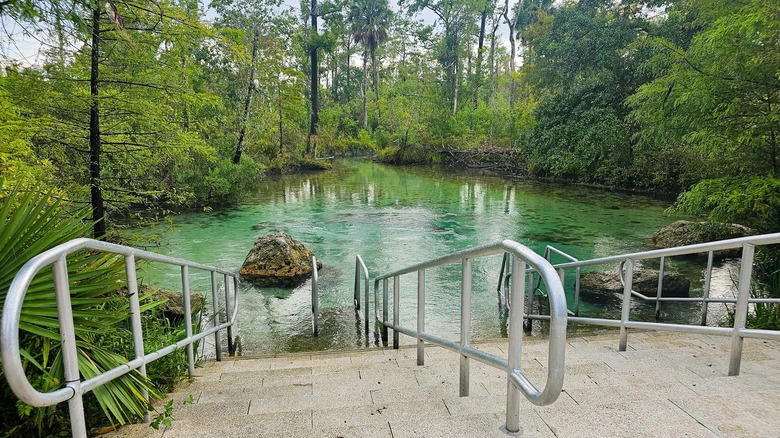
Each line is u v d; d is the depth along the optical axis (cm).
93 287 228
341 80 6388
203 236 1247
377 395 293
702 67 941
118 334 285
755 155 865
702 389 268
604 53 2178
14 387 148
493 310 691
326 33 4066
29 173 504
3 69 517
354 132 5203
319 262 934
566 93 2444
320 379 340
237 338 586
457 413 241
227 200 1836
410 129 4178
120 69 695
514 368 198
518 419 204
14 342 147
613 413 223
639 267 778
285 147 3516
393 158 4116
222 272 487
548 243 1147
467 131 4112
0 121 526
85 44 589
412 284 826
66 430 219
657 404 233
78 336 222
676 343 412
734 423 213
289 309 697
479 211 1638
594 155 2238
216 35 740
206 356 515
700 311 657
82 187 631
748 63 780
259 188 2370
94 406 236
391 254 1048
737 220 953
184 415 263
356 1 5100
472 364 377
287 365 419
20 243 223
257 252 902
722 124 859
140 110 661
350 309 701
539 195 2034
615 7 2436
